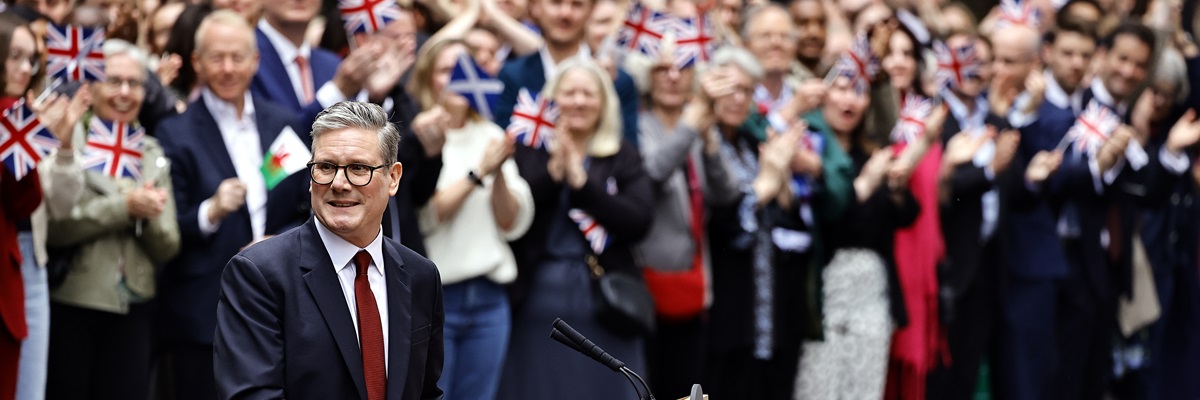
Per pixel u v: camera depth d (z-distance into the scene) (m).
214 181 14.21
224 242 14.08
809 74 19.45
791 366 17.56
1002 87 20.08
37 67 13.66
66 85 13.91
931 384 18.97
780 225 17.19
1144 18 23.80
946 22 21.58
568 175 15.29
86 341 13.90
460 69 15.41
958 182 18.83
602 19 18.44
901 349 18.62
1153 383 21.81
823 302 17.83
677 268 16.28
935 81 19.72
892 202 18.08
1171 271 21.97
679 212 16.31
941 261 18.81
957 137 18.98
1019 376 19.70
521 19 18.97
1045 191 19.98
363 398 9.70
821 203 17.66
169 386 15.95
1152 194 21.30
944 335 18.95
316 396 9.60
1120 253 20.95
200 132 14.34
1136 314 21.34
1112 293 21.00
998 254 19.50
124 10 15.68
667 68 16.75
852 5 21.69
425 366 10.10
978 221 19.05
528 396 15.46
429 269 10.13
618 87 16.59
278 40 15.58
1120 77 21.34
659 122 16.91
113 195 13.70
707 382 16.97
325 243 9.80
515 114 15.59
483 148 15.52
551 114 15.59
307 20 15.65
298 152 13.74
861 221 17.84
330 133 9.66
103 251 13.77
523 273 15.45
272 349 9.53
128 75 14.04
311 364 9.60
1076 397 20.56
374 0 16.11
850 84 18.06
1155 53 21.50
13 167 12.95
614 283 15.48
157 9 16.70
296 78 15.62
